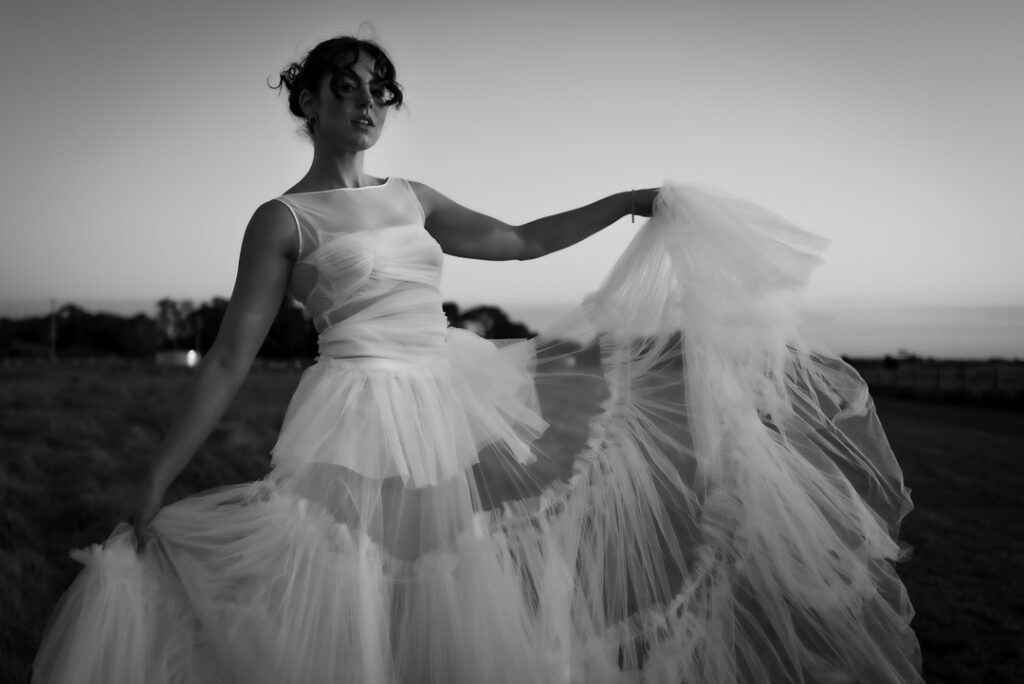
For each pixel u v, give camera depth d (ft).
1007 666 10.02
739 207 7.92
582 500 7.52
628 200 8.29
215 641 6.14
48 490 21.57
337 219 6.91
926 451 33.24
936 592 13.15
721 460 7.55
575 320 8.23
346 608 6.21
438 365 7.26
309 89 7.14
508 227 8.08
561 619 6.94
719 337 7.63
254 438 31.19
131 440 32.55
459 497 6.85
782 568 7.18
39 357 209.67
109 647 6.05
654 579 7.36
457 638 6.45
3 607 12.04
